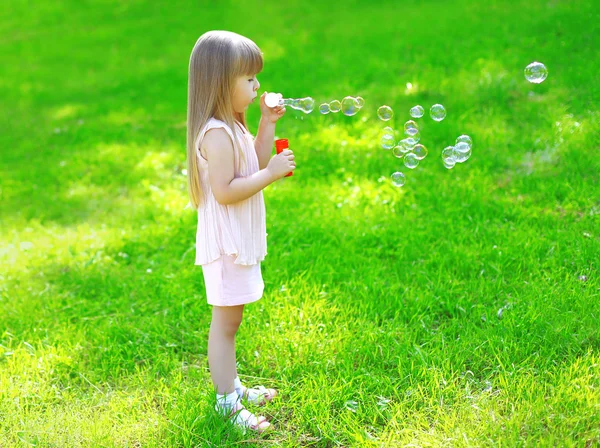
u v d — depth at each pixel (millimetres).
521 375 2598
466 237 3803
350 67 7125
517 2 7770
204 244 2494
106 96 8570
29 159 6535
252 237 2506
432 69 6324
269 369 2943
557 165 4391
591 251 3377
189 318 3396
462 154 2994
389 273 3600
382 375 2775
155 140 6488
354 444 2387
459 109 5480
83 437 2555
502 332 2912
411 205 4270
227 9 11641
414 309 3223
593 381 2525
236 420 2568
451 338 2979
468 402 2506
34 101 8836
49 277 4094
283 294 3438
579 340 2783
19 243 4590
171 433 2531
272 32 9516
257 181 2404
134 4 13273
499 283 3299
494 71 5789
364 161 5023
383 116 3062
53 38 12039
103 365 3047
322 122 5918
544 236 3656
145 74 9180
